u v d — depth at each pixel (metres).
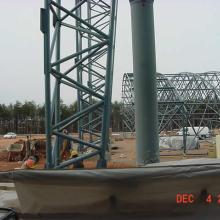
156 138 9.96
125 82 56.00
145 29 9.80
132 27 9.95
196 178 4.99
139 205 4.98
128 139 69.38
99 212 5.01
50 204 5.09
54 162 12.57
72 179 5.03
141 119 9.91
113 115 109.44
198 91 56.84
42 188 5.09
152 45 9.89
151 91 9.90
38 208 5.10
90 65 24.69
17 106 124.38
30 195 5.11
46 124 10.79
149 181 4.98
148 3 9.80
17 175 5.10
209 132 58.41
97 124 25.34
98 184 5.01
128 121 60.31
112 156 34.44
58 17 12.37
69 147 19.33
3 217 5.41
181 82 57.62
